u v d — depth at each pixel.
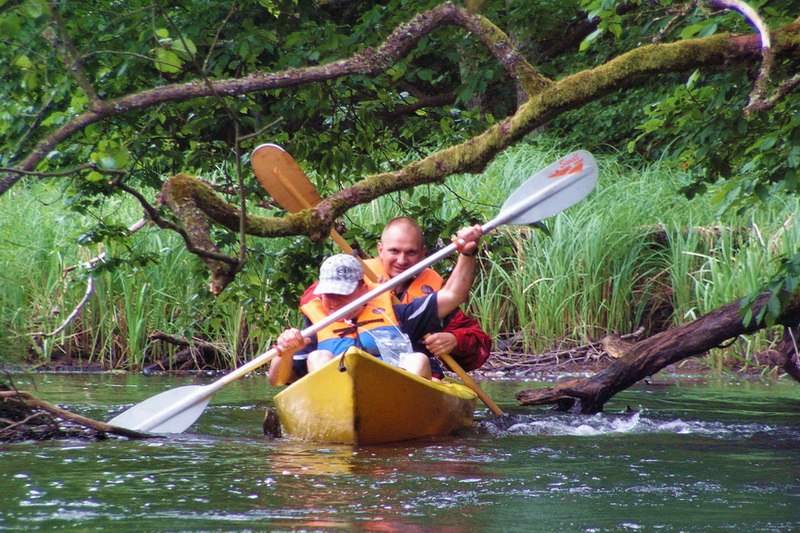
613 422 16.17
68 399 18.89
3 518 8.55
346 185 19.95
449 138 18.33
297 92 16.66
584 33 30.50
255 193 18.39
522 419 16.61
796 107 13.27
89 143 14.89
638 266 28.66
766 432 14.96
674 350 17.16
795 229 26.48
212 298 20.16
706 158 15.10
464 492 9.86
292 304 19.92
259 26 15.99
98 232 17.83
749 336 26.06
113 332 27.59
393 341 15.49
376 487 10.09
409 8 15.39
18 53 10.67
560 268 27.61
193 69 15.55
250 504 9.20
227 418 16.83
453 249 15.57
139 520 8.51
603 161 34.00
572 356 27.45
